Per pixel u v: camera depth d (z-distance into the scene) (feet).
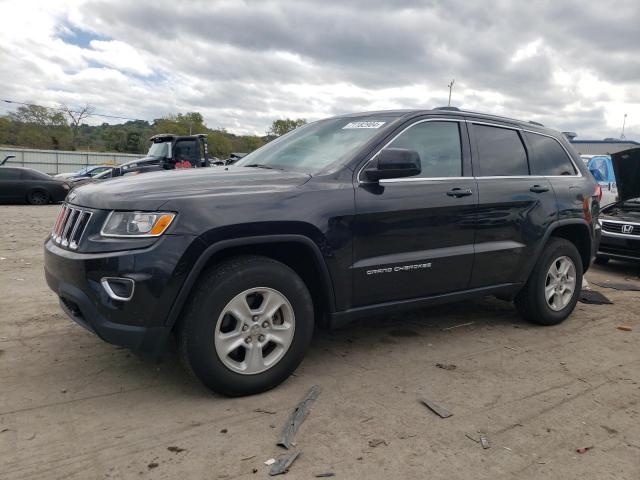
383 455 8.93
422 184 13.01
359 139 12.94
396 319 16.63
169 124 265.34
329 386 11.57
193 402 10.62
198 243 9.96
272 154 14.34
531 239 15.31
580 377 12.53
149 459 8.63
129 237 9.82
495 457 8.99
